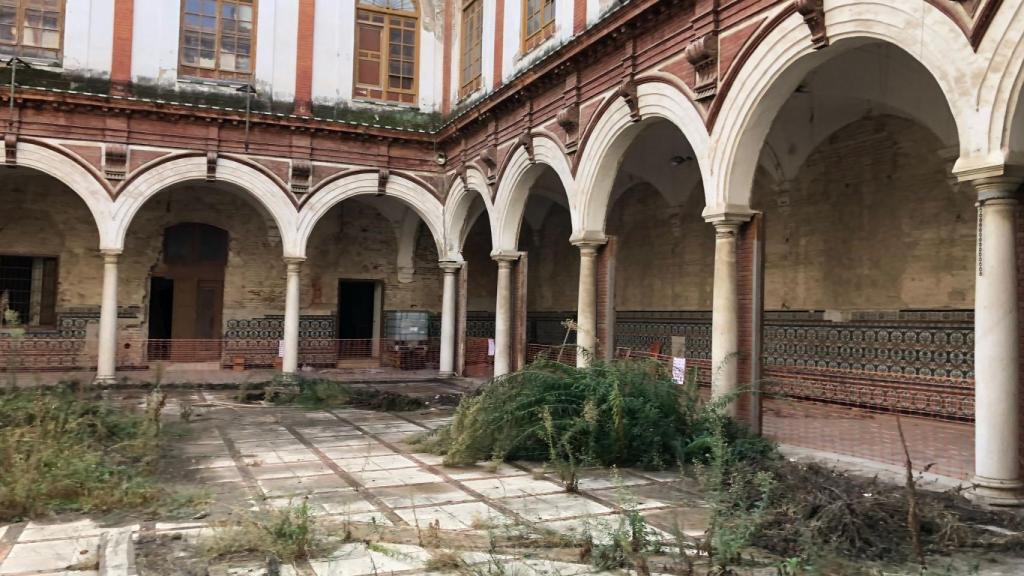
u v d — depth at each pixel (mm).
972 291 9688
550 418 7250
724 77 8492
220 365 18203
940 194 10148
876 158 11117
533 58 13461
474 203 17094
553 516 5664
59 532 5188
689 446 7320
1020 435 5887
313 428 9953
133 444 7598
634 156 14344
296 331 16047
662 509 5895
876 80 9719
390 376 17281
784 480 5949
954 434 9008
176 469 7328
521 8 14070
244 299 18578
